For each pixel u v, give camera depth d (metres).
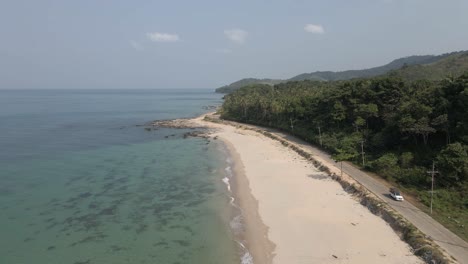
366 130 72.50
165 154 79.75
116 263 33.22
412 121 57.62
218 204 48.22
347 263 32.38
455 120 54.78
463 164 46.72
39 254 34.56
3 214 43.94
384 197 45.50
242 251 35.44
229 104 151.88
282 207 46.00
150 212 45.47
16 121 140.25
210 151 82.81
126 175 62.03
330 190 51.28
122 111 197.50
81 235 38.81
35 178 59.41
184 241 37.62
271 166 66.38
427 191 46.19
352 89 83.94
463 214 40.28
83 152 81.50
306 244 36.19
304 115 97.06
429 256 31.75
